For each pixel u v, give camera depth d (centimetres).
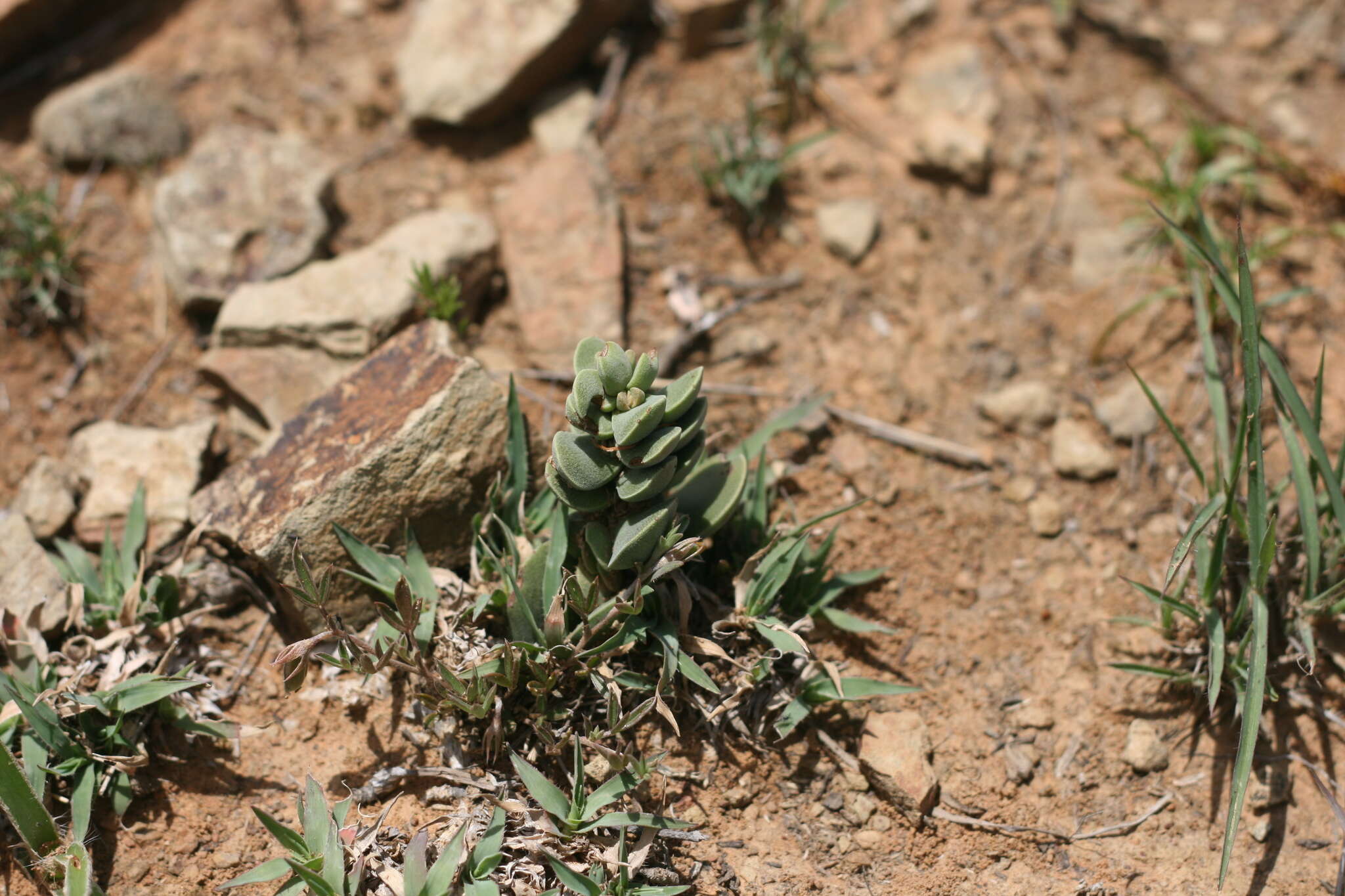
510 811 93
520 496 96
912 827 95
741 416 102
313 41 114
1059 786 96
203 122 111
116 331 105
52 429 103
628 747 94
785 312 105
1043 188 109
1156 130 111
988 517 101
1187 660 97
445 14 110
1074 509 101
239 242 104
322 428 97
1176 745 96
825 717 96
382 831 93
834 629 98
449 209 108
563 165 107
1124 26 114
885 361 104
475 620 95
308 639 90
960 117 110
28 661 95
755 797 95
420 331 98
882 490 101
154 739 95
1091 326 105
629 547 91
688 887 92
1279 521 98
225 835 94
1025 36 113
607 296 104
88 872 91
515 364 103
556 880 92
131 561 97
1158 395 104
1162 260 106
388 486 96
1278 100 112
